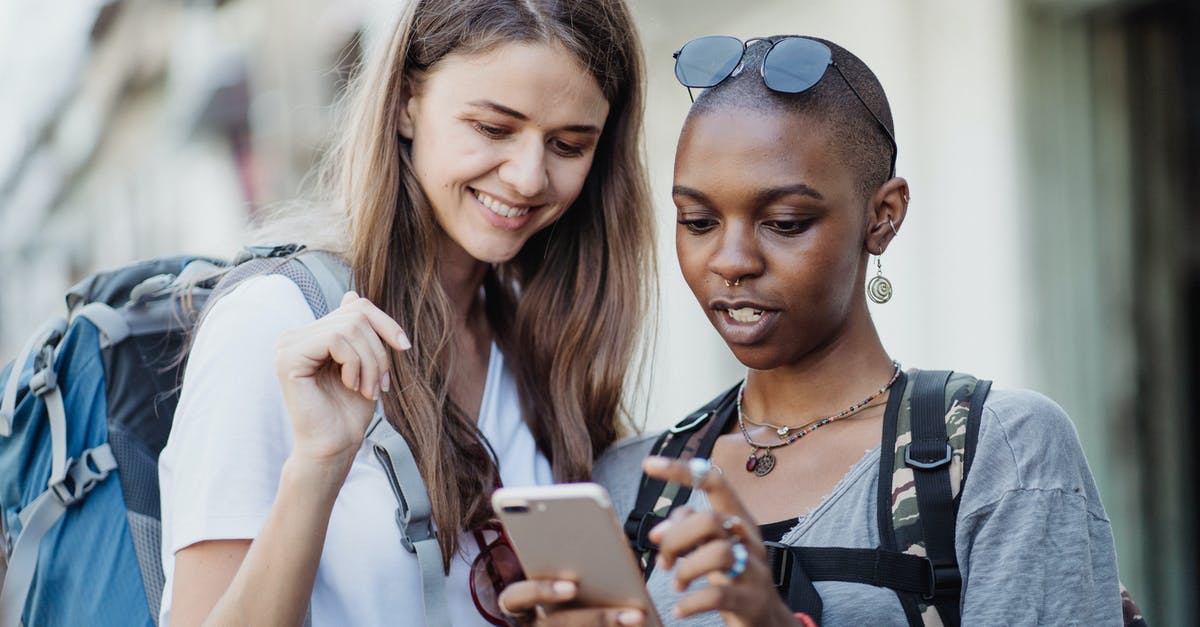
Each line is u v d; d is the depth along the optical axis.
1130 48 4.44
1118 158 4.43
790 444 1.78
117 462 1.97
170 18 9.67
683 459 1.89
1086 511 1.62
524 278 2.16
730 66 1.71
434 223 2.00
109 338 2.03
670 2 5.21
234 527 1.71
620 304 2.14
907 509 1.61
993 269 4.25
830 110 1.67
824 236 1.67
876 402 1.76
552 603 1.47
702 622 1.68
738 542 1.36
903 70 4.42
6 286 16.20
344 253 1.99
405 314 1.96
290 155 6.42
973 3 4.29
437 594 1.80
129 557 1.92
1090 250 4.39
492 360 2.13
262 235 2.12
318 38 6.28
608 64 1.94
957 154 4.34
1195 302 4.65
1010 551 1.57
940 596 1.58
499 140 1.91
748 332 1.70
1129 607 1.77
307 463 1.61
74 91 11.82
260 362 1.79
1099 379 4.40
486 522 1.91
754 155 1.65
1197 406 4.62
